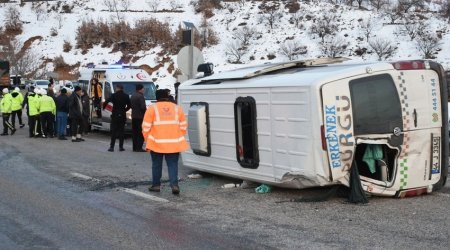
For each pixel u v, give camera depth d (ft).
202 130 33.32
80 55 172.86
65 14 195.93
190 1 191.62
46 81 145.48
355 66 27.04
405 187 27.50
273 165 28.37
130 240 21.04
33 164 40.83
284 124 27.35
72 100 57.31
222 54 155.22
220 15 177.27
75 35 182.60
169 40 167.22
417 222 22.98
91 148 51.60
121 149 49.60
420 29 144.77
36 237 21.52
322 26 153.99
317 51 146.30
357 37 149.18
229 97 31.09
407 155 27.37
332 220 23.47
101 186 32.01
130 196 29.17
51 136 62.49
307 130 26.00
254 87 29.09
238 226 22.81
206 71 38.09
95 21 183.83
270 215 24.57
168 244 20.51
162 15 184.44
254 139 29.37
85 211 25.72
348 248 19.57
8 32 186.29
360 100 26.17
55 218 24.43
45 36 184.65
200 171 35.50
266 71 30.73
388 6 165.07
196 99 34.22
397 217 23.85
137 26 174.09
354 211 24.99
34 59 172.24
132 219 24.21
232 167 31.53
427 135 27.78
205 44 160.56
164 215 24.90
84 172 37.17
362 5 173.47
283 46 149.79
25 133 68.23
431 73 28.09
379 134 26.50
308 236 21.15
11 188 31.30
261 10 174.60
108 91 63.57
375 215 24.22
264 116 28.60
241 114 30.48
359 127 26.13
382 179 27.32
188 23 52.44
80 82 70.69
